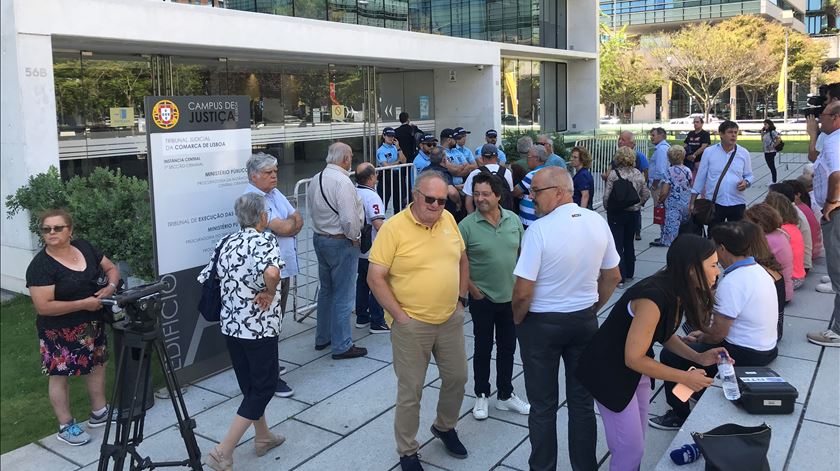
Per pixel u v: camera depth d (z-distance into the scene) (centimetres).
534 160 723
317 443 450
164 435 464
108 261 479
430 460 425
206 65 1325
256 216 428
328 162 582
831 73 6016
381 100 1864
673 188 998
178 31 1055
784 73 4700
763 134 1753
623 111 5353
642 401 367
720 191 773
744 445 328
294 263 572
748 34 4700
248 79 1416
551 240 358
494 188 441
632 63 4928
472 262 454
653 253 986
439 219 402
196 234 532
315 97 1593
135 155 1209
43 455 441
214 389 540
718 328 447
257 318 409
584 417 367
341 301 590
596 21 2756
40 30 834
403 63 1694
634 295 319
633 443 339
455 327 409
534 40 2411
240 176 559
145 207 631
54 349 445
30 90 820
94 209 625
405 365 395
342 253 580
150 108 492
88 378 470
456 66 1881
